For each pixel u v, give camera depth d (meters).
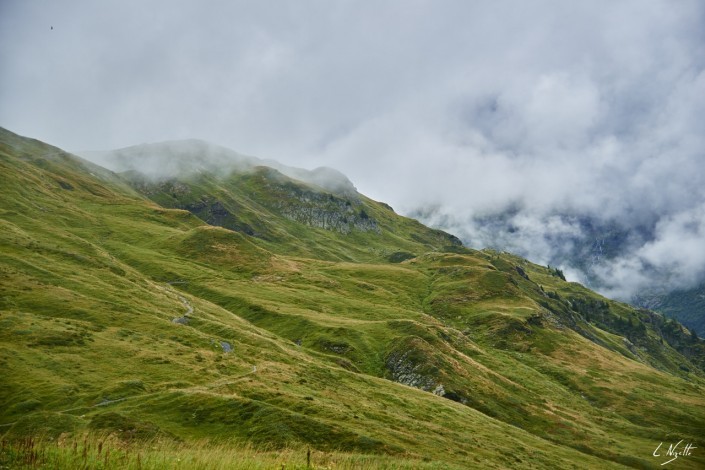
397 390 103.62
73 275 126.62
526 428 117.06
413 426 75.69
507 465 69.62
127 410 56.84
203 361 82.25
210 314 137.50
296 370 92.00
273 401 67.44
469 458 66.19
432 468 49.69
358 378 104.81
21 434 45.28
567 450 97.94
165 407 59.22
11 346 71.94
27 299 98.38
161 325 101.44
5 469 21.86
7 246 135.62
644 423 146.00
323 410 67.06
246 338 113.25
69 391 60.72
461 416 96.12
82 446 27.00
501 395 131.88
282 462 28.47
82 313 97.38
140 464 24.34
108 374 69.00
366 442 57.91
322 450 54.25
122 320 99.81
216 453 30.75
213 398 61.69
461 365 144.50
